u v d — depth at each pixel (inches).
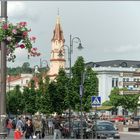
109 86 5885.8
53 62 5900.6
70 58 2228.1
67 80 2509.8
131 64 6225.4
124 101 4547.2
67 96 2453.2
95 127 1609.3
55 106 2576.3
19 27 653.9
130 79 5787.4
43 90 3142.2
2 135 614.9
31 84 3996.1
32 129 1401.3
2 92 619.2
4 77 623.5
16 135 1131.9
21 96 4931.1
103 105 4687.5
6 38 637.9
